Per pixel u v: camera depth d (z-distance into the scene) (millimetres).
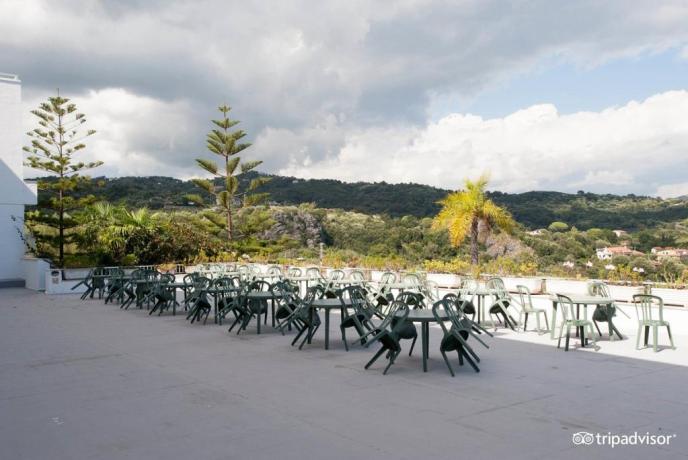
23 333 7996
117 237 18344
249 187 24672
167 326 8633
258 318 7816
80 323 8992
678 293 8000
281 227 35250
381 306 9273
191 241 20594
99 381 5145
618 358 5938
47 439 3611
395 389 4750
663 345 6668
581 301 6516
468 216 17156
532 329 7969
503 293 8234
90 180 19547
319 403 4340
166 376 5312
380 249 31609
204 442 3508
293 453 3305
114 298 12773
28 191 16891
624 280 9461
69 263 16375
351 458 3221
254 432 3682
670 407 4172
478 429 3701
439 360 5934
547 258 19688
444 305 5508
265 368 5621
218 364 5836
